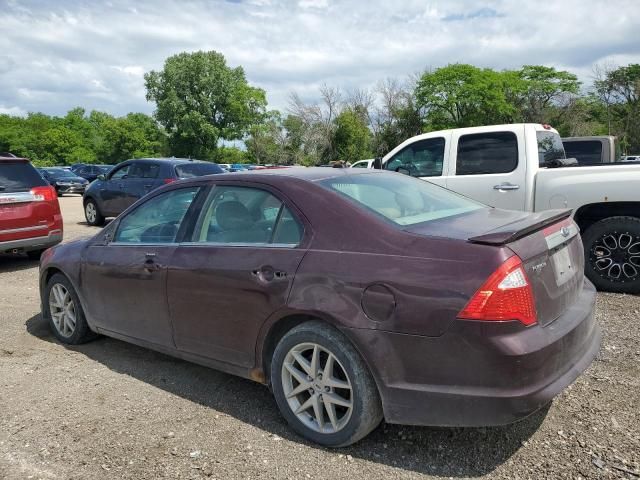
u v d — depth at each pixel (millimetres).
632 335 4590
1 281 7734
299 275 3100
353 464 2924
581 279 3426
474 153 7016
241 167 39781
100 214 13602
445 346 2660
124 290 4180
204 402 3725
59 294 4973
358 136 46844
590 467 2797
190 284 3646
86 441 3250
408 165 7617
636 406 3393
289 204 3375
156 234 4113
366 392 2893
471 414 2646
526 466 2836
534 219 3121
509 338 2592
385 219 3109
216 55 68562
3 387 4043
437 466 2877
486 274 2621
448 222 3213
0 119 101000
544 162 6934
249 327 3348
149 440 3242
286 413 3246
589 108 51875
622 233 5863
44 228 8453
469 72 44562
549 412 3361
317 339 3020
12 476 2920
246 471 2895
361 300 2863
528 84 49656
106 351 4762
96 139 102000
